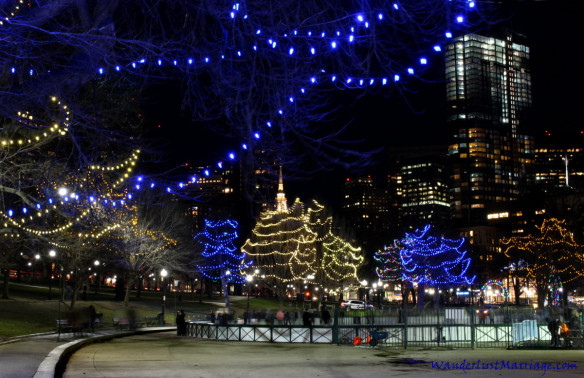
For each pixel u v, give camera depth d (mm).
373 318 36781
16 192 19875
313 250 70750
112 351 21781
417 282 69188
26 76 11758
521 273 70688
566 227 65875
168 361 18016
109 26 10297
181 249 57250
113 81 19109
